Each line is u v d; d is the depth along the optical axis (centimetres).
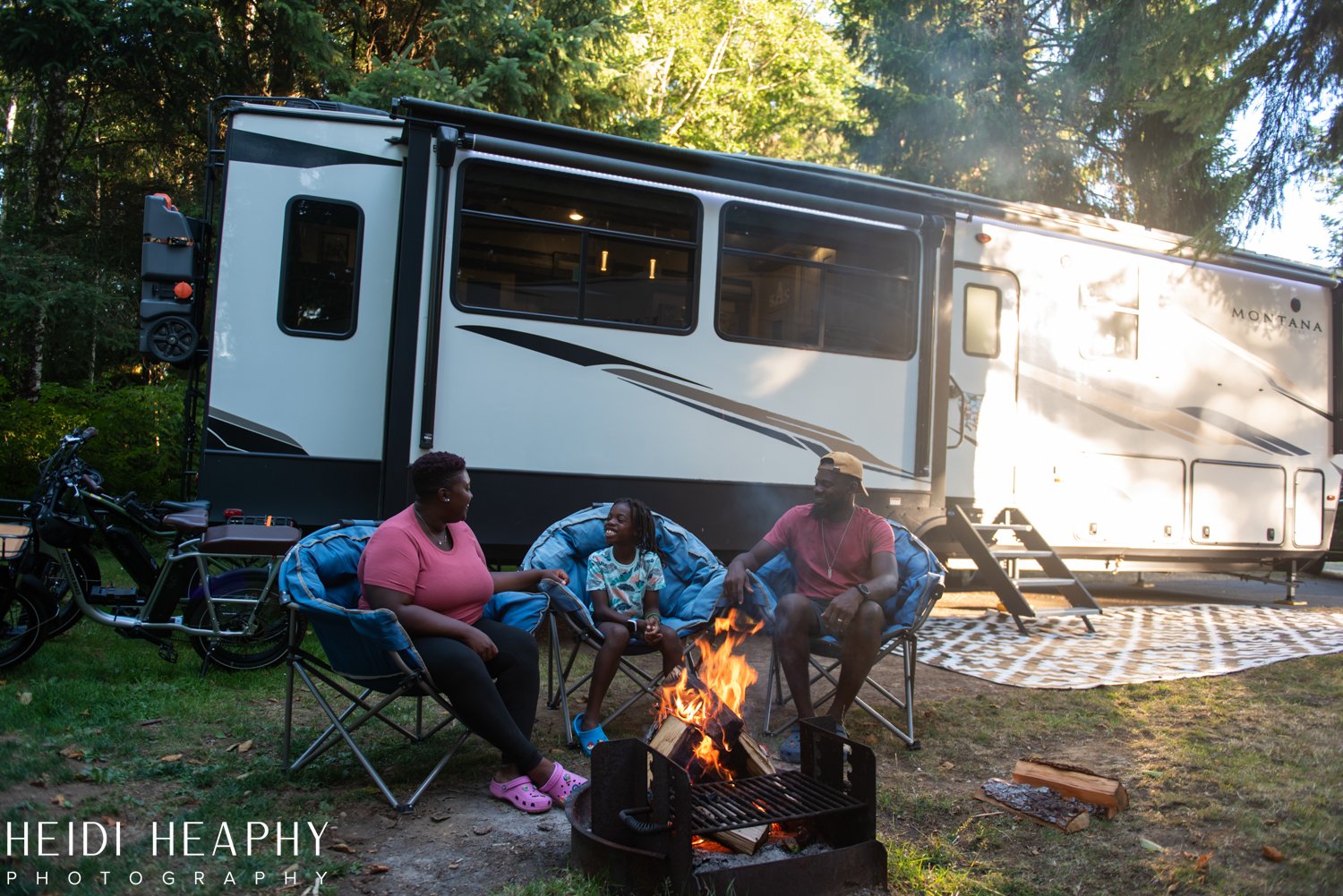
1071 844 322
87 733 390
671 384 615
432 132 567
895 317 679
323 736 362
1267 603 946
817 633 422
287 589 340
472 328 570
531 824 326
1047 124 1392
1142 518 838
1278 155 725
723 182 626
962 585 988
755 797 298
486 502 572
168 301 569
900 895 284
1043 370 794
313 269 567
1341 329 952
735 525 629
